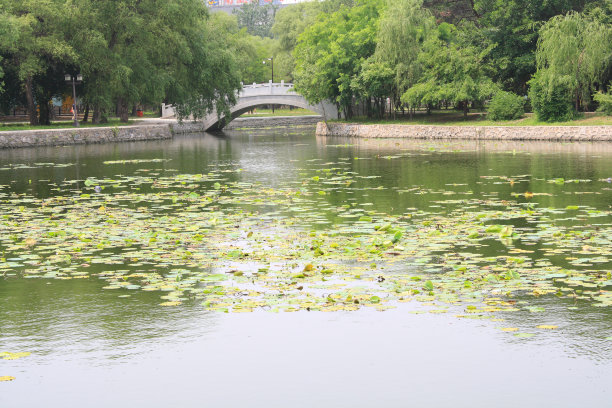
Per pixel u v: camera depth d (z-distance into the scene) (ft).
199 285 29.68
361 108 189.78
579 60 129.18
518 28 147.13
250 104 192.85
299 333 24.14
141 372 21.31
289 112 294.66
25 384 20.57
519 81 155.33
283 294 28.12
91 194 59.72
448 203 51.52
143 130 153.58
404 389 19.95
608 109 128.88
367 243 36.96
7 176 76.95
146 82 157.38
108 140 145.28
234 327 24.80
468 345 22.93
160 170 82.53
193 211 49.55
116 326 25.04
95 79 151.94
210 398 19.57
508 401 19.17
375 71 155.22
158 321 25.50
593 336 23.47
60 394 19.93
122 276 31.35
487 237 38.29
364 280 29.84
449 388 19.98
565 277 29.89
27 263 34.01
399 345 23.00
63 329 24.85
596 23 129.18
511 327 24.29
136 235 40.40
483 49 150.41
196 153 111.24
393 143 131.13
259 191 60.54
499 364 21.49
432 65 153.17
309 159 96.32
